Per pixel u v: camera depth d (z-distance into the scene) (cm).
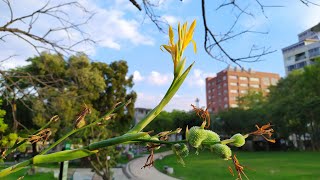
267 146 5162
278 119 4719
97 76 1911
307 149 5091
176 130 86
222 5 404
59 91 642
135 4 407
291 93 4850
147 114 89
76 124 99
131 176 2139
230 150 77
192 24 92
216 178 1906
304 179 1794
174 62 91
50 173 2094
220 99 11200
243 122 5141
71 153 84
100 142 85
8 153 102
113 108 103
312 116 4312
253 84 11069
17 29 493
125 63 2891
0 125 646
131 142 84
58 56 565
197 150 79
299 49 7562
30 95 611
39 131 106
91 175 2158
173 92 90
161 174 2214
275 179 1806
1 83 549
